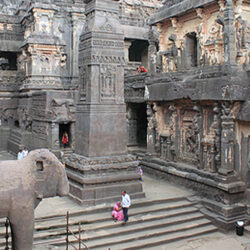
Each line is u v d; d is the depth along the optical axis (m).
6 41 31.80
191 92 16.27
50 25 27.89
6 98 31.56
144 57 32.69
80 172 14.80
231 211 14.31
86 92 15.37
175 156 18.78
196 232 13.65
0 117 31.47
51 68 27.81
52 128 22.62
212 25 16.20
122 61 15.59
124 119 15.62
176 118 18.64
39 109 24.73
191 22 17.77
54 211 13.43
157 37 23.02
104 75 15.16
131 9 30.31
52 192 8.54
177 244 12.85
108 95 15.30
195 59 18.72
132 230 12.95
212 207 14.89
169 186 17.81
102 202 14.31
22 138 26.66
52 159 8.51
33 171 8.27
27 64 28.56
